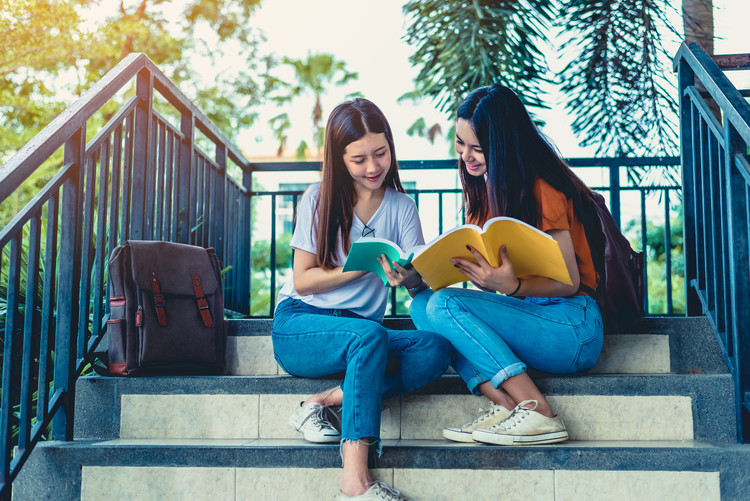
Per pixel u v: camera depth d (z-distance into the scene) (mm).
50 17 9141
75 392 1974
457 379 1894
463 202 2193
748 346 1780
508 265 1692
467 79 4836
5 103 9414
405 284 1799
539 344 1788
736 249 1812
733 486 1597
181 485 1722
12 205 8102
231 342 2299
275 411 1926
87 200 2074
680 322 2139
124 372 2021
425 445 1701
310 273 1887
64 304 1935
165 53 10945
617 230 2158
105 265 2471
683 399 1817
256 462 1708
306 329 1800
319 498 1683
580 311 1797
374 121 1853
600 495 1628
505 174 1794
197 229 2953
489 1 4840
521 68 4801
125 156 2359
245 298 3756
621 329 2156
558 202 1773
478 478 1656
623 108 4730
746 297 1790
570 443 1741
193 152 2885
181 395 1957
